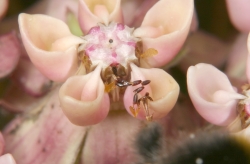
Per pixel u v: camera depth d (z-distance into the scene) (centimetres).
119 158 6
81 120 5
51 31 6
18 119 6
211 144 5
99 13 6
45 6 7
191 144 5
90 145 6
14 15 7
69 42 6
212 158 5
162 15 6
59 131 6
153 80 5
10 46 6
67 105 5
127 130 6
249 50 5
